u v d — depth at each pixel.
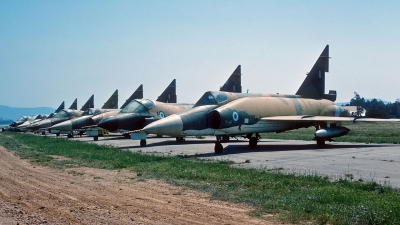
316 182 11.44
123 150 23.19
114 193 10.28
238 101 23.00
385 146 24.58
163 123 19.94
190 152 22.34
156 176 13.22
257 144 27.50
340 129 24.06
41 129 52.41
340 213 7.77
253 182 11.43
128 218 7.56
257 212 8.12
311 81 29.73
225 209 8.42
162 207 8.59
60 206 8.67
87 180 12.63
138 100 34.16
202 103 22.64
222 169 14.25
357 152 20.72
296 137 36.69
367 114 100.06
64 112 54.03
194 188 10.95
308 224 7.22
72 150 23.88
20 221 7.30
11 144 32.97
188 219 7.54
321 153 20.41
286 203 8.77
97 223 7.16
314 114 27.55
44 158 19.72
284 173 13.59
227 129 21.62
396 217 7.38
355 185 10.88
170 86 42.66
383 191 10.06
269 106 24.36
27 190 10.76
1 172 14.76
